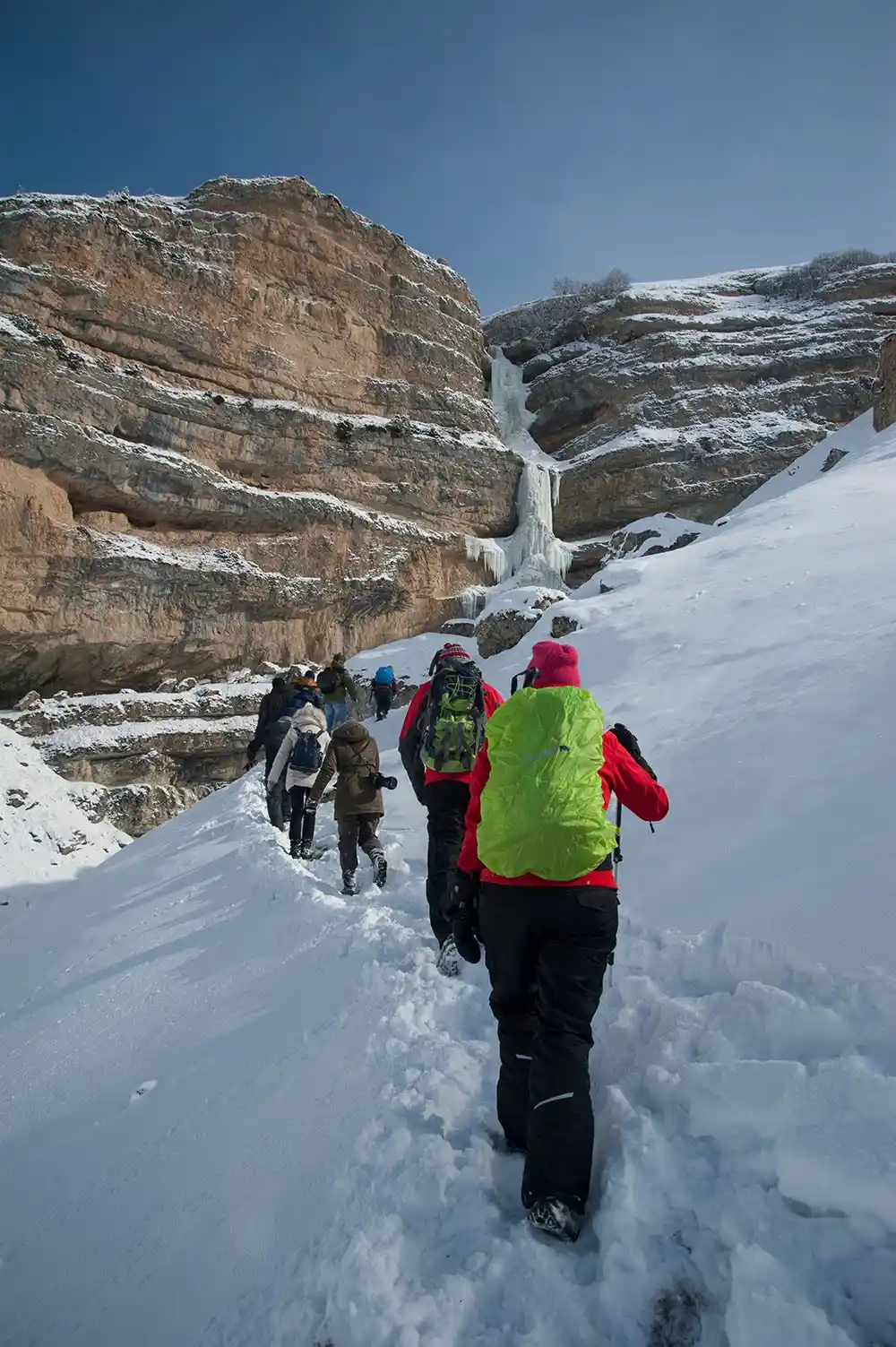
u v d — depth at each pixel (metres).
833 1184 1.88
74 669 19.62
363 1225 2.27
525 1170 2.28
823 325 32.00
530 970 2.53
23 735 17.00
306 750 7.37
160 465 20.77
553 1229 2.11
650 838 4.48
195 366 23.44
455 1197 2.33
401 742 4.82
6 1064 4.61
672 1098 2.41
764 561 11.02
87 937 6.84
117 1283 2.55
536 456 31.38
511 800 2.46
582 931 2.43
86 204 22.66
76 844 12.55
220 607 21.20
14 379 18.89
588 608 11.75
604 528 28.98
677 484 27.94
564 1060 2.34
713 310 34.75
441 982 3.67
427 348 29.16
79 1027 4.75
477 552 26.72
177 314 23.11
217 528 22.16
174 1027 4.23
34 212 21.16
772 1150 2.04
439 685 4.56
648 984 3.05
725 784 4.71
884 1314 1.67
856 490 13.76
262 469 23.52
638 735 6.32
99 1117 3.59
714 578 11.05
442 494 26.73
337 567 23.53
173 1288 2.43
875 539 10.19
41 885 10.88
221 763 18.84
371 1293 2.04
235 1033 3.88
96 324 21.70
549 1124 2.26
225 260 24.70
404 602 24.75
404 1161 2.49
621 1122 2.41
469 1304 1.99
